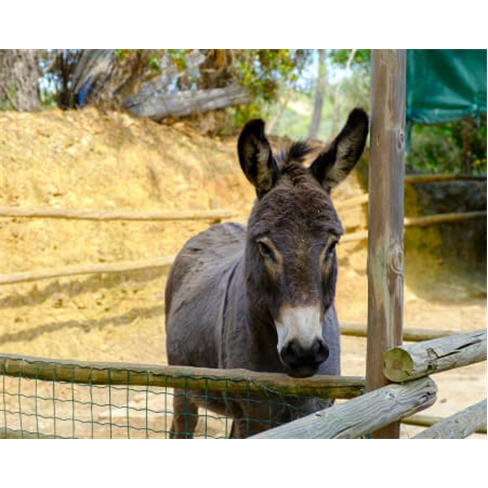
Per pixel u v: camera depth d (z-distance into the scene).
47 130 8.61
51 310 7.27
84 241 7.90
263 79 10.82
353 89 12.55
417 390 2.58
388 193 2.60
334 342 3.25
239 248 4.43
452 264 11.23
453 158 14.22
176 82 10.45
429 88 9.62
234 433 3.95
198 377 2.96
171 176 9.23
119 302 7.87
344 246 10.20
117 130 9.27
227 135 10.99
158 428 5.55
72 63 9.56
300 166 3.02
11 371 3.28
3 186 7.59
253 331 3.07
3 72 8.92
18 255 7.31
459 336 2.93
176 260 4.93
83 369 3.16
